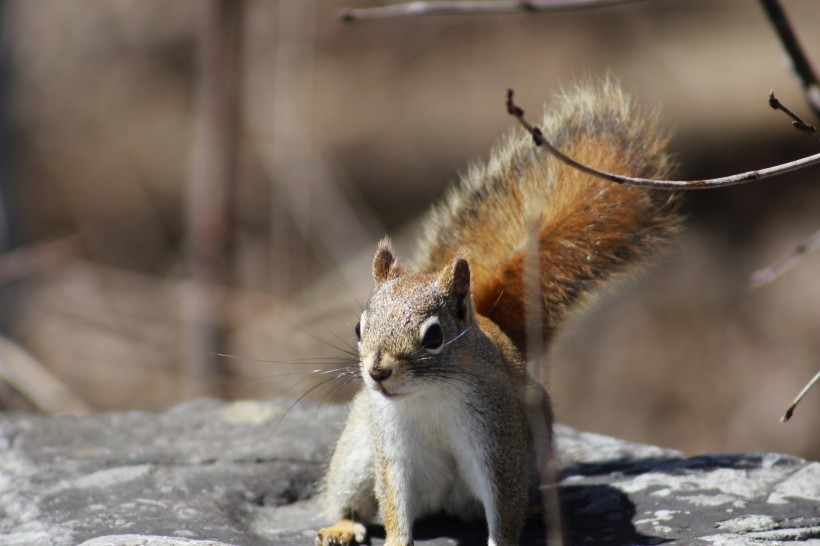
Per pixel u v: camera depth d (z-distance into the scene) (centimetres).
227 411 856
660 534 594
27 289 1602
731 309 1833
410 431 601
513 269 688
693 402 1728
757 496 636
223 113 1622
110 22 2753
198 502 677
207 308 1448
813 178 2075
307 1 1600
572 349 1828
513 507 594
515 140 738
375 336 575
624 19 2797
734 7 2800
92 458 751
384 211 2461
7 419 839
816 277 1848
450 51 2805
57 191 2502
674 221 709
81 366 1508
